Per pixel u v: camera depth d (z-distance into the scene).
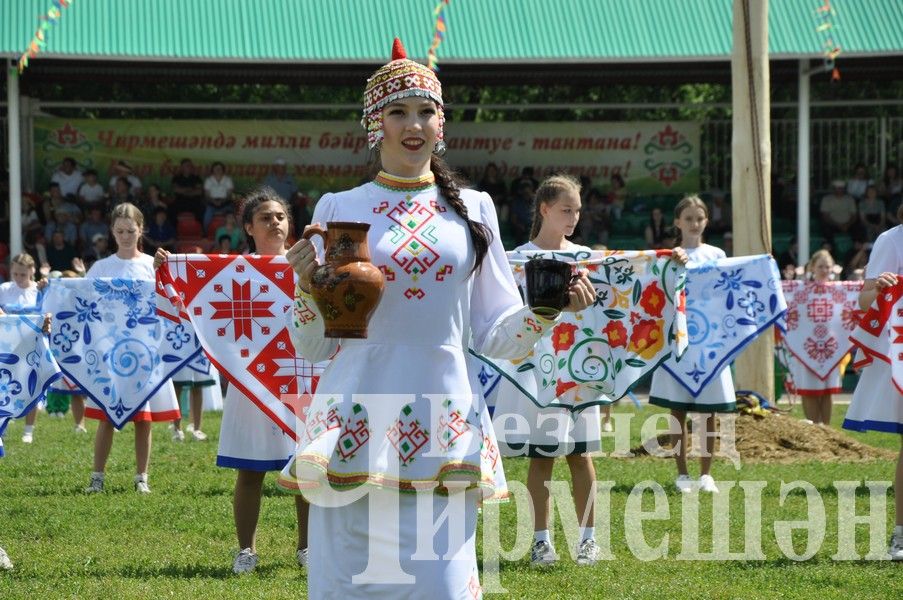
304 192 31.25
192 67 28.72
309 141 31.20
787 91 36.41
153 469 13.70
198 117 37.12
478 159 31.84
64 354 11.88
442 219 6.05
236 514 8.96
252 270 8.91
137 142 30.78
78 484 12.66
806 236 27.61
